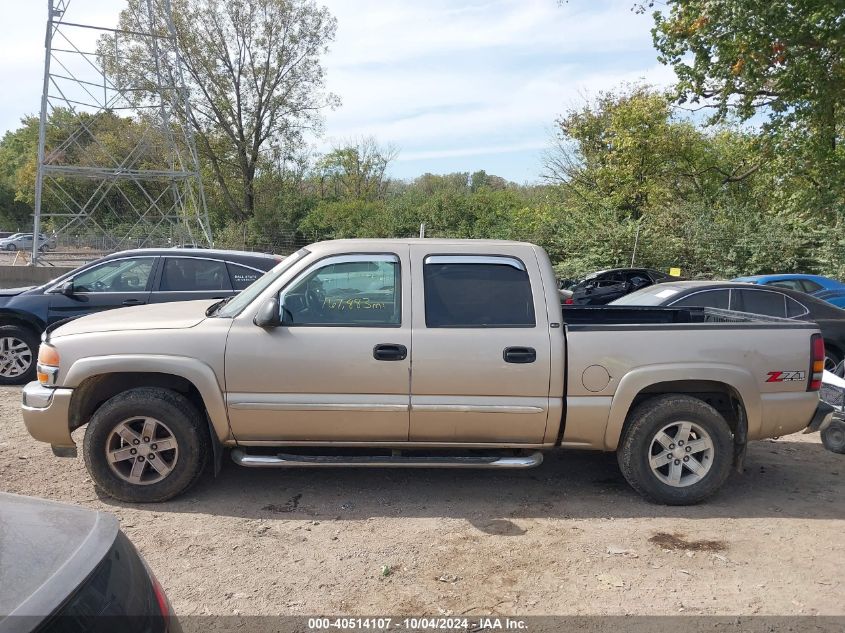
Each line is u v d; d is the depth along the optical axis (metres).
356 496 5.11
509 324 4.83
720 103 18.17
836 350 9.12
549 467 5.86
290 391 4.73
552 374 4.78
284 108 39.06
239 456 4.89
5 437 6.31
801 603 3.66
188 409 4.82
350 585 3.81
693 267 22.31
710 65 16.88
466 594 3.73
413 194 39.84
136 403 4.74
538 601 3.66
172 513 4.73
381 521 4.66
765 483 5.60
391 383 4.73
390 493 5.18
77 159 41.56
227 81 37.94
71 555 2.03
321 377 4.71
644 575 3.96
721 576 3.96
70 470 5.49
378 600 3.66
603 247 22.41
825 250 19.81
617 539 4.44
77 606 1.86
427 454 5.11
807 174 19.41
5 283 19.14
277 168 41.47
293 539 4.37
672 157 26.58
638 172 26.98
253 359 4.71
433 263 4.94
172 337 4.76
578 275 22.41
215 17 36.66
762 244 21.03
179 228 30.75
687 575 3.96
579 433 4.87
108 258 8.77
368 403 4.73
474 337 4.76
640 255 22.17
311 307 4.85
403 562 4.09
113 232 31.61
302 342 4.72
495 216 35.47
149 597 2.18
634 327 4.89
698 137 26.72
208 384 4.71
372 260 4.92
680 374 4.85
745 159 25.47
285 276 4.89
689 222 22.83
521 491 5.28
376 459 4.83
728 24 14.94
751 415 5.00
